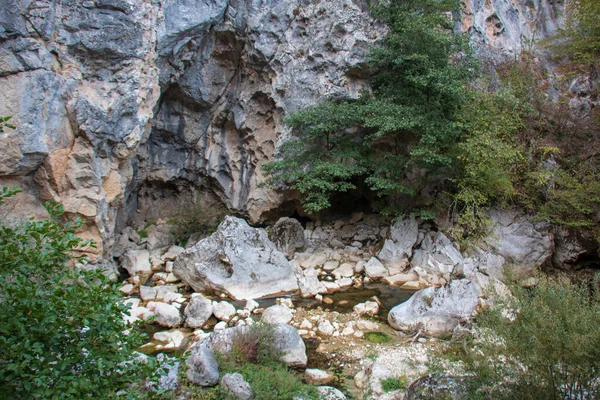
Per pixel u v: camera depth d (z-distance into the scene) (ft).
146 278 37.04
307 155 41.37
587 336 12.77
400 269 38.68
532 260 37.60
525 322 14.42
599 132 40.14
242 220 35.88
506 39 52.26
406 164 38.06
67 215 30.81
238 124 46.83
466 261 35.94
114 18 31.53
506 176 37.65
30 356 10.14
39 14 28.71
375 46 40.11
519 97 42.80
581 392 13.39
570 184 36.94
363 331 27.32
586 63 48.34
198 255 33.96
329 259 41.91
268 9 43.06
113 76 32.22
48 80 28.99
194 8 39.83
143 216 50.37
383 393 19.76
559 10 58.59
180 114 47.55
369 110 37.88
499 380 14.93
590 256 39.70
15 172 28.48
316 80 42.86
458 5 41.50
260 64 44.50
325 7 42.42
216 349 21.18
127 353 12.00
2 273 10.71
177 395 18.17
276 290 33.45
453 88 34.60
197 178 50.75
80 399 10.95
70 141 30.48
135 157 45.21
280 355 21.97
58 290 11.07
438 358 19.31
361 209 51.31
